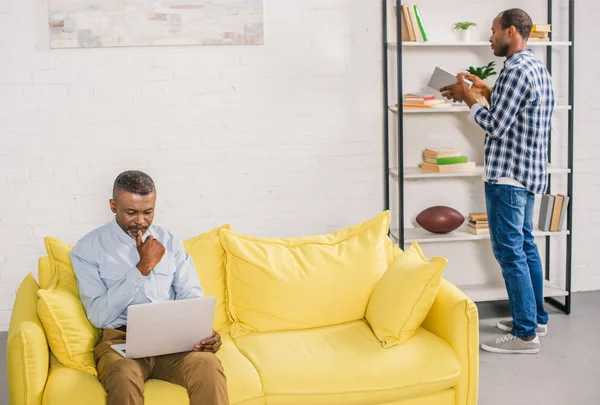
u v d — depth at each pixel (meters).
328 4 4.10
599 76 4.43
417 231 4.25
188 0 3.94
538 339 3.73
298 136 4.18
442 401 2.72
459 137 4.37
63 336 2.53
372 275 3.08
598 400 3.15
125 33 3.91
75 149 3.98
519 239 3.66
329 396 2.59
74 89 3.93
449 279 4.52
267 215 4.22
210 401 2.42
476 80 3.76
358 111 4.22
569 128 4.11
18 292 2.85
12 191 3.97
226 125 4.10
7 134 3.92
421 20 4.03
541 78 3.55
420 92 4.28
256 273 3.00
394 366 2.67
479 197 4.45
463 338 2.73
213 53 4.02
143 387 2.44
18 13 3.83
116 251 2.71
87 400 2.39
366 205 4.32
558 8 4.33
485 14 4.28
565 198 4.15
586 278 4.61
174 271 2.82
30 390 2.38
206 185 4.13
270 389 2.57
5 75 3.87
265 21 4.05
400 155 3.97
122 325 2.68
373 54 4.19
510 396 3.21
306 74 4.14
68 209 4.03
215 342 2.62
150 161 4.05
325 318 3.02
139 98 3.99
